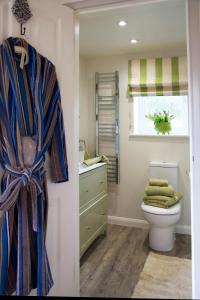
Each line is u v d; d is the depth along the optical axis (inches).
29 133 53.5
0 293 49.1
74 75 66.4
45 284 52.8
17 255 51.6
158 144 123.8
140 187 127.9
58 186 61.6
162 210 97.5
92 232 102.3
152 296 72.9
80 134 129.1
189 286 77.7
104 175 118.5
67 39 62.8
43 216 54.9
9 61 51.2
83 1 61.7
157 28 95.0
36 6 57.4
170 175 116.7
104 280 81.0
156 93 120.6
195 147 56.7
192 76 57.0
